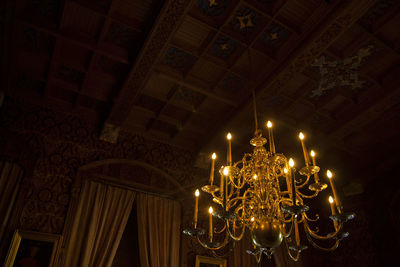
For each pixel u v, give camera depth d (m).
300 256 6.18
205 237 5.53
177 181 5.70
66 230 4.36
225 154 6.21
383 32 3.84
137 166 5.43
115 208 4.91
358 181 6.24
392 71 4.37
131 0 3.64
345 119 5.14
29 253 4.00
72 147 4.99
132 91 4.68
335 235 2.67
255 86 4.60
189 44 4.13
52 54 4.27
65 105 5.21
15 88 4.85
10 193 4.11
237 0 3.56
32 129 4.79
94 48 4.07
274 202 2.97
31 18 3.75
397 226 5.49
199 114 5.41
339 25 3.61
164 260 4.93
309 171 2.95
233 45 4.17
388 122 5.23
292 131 5.59
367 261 5.71
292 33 3.91
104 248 4.51
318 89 4.77
